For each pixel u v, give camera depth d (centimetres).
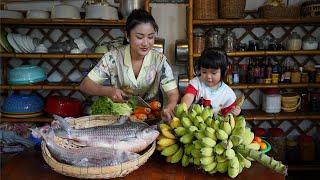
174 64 273
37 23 246
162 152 97
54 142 88
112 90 139
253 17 269
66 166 80
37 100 259
